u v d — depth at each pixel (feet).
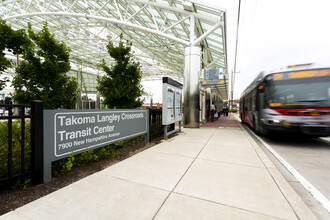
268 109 20.24
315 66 18.72
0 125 9.96
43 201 7.11
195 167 11.43
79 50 97.40
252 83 31.35
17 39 15.24
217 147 17.22
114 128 13.57
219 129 32.37
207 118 54.49
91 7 53.47
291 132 18.72
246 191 8.23
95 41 90.74
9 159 7.80
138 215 6.32
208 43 51.11
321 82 18.21
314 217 6.31
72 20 67.26
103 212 6.47
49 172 8.96
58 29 71.61
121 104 22.65
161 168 11.18
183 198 7.54
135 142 18.88
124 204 7.01
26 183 8.47
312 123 17.90
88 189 8.21
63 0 53.16
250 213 6.51
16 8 64.08
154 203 7.12
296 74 19.15
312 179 10.50
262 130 22.22
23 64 16.11
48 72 16.69
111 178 9.51
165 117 20.99
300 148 18.75
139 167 11.31
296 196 7.77
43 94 16.37
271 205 7.06
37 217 6.10
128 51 22.93
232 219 6.15
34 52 16.58
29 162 9.28
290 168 12.39
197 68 34.19
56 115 9.11
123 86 21.76
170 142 19.57
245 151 15.70
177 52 71.41
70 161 9.86
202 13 36.65
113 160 12.96
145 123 18.34
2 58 14.34
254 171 10.78
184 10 34.24
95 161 12.64
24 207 6.66
